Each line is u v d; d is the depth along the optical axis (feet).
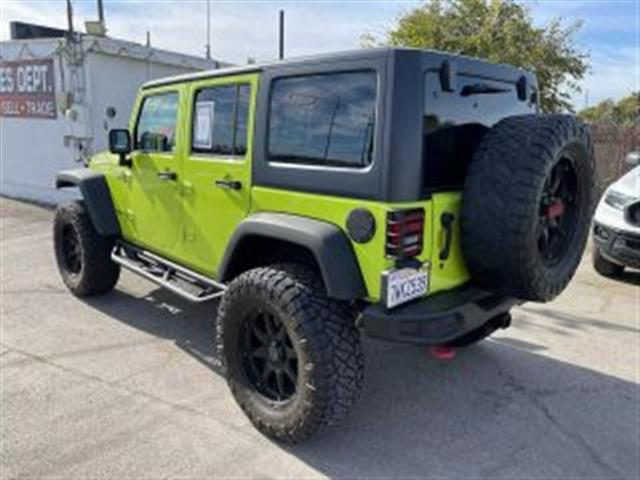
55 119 34.83
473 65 10.37
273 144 10.94
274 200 10.94
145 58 35.45
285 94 10.69
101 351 14.47
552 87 54.75
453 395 12.71
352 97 9.59
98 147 34.06
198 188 13.03
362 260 9.54
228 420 11.45
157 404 11.98
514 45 52.80
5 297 18.34
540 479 9.97
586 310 18.56
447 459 10.45
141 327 16.08
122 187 16.30
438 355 11.89
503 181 9.45
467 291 10.48
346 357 9.87
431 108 9.50
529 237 9.46
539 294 10.22
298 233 9.99
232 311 10.92
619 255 20.79
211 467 10.00
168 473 9.80
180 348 14.76
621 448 10.93
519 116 10.37
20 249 24.57
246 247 11.54
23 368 13.43
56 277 20.53
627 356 14.99
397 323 9.31
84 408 11.73
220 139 12.32
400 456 10.49
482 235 9.66
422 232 9.48
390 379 13.38
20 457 10.06
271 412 10.64
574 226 11.17
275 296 10.09
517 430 11.43
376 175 9.21
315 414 9.94
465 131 10.30
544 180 9.46
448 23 53.78
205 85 12.62
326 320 9.84
